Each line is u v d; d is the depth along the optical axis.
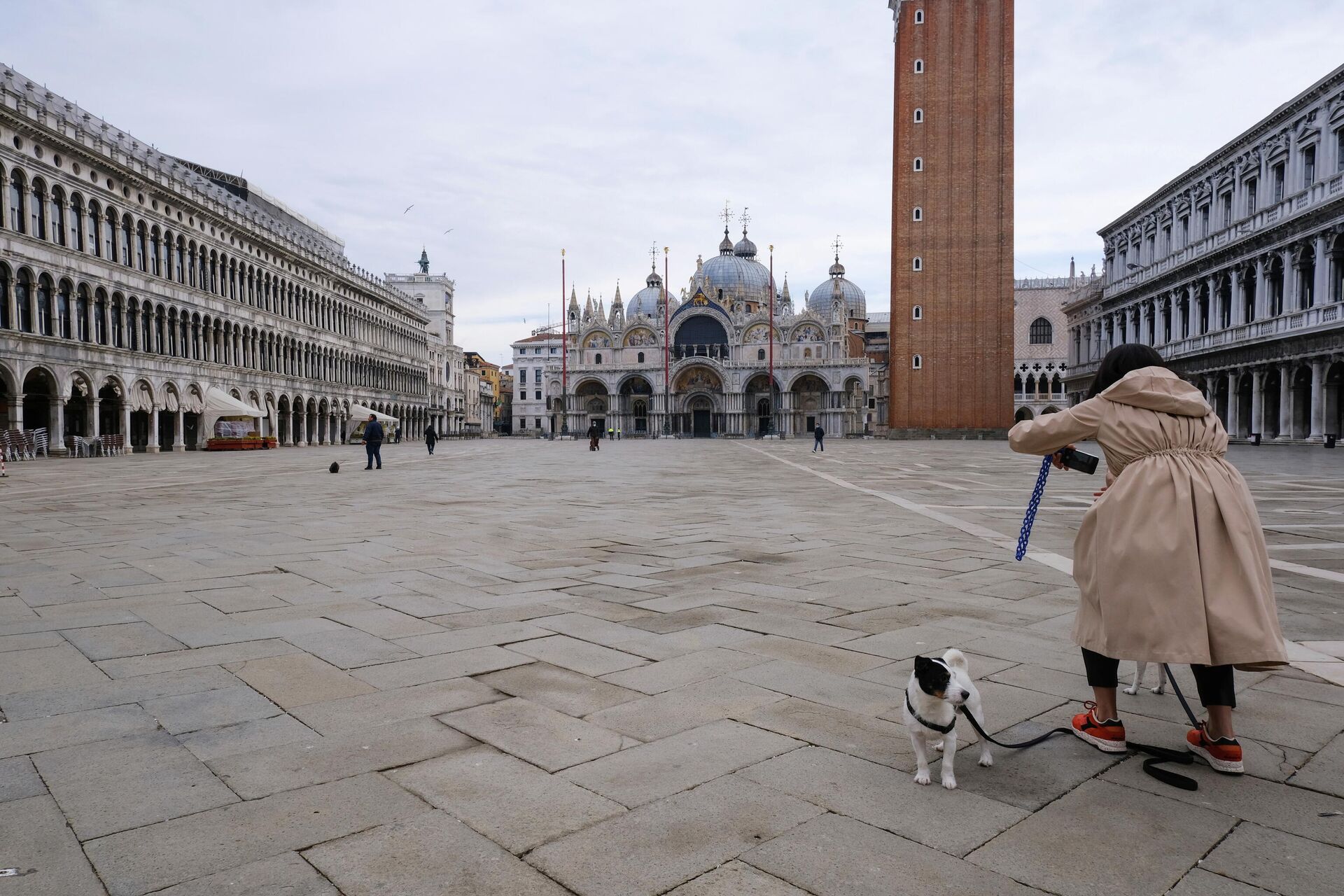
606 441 107.25
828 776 4.10
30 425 47.34
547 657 6.07
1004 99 77.12
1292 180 50.25
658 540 12.03
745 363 129.50
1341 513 14.64
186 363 57.50
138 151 55.91
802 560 10.22
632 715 4.89
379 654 6.13
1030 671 5.76
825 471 30.02
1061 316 115.50
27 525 13.80
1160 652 4.04
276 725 4.73
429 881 3.16
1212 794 3.94
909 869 3.27
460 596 8.15
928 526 13.57
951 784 3.97
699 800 3.83
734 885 3.14
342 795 3.86
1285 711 5.01
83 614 7.37
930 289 78.56
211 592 8.30
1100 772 4.18
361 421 83.50
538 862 3.29
